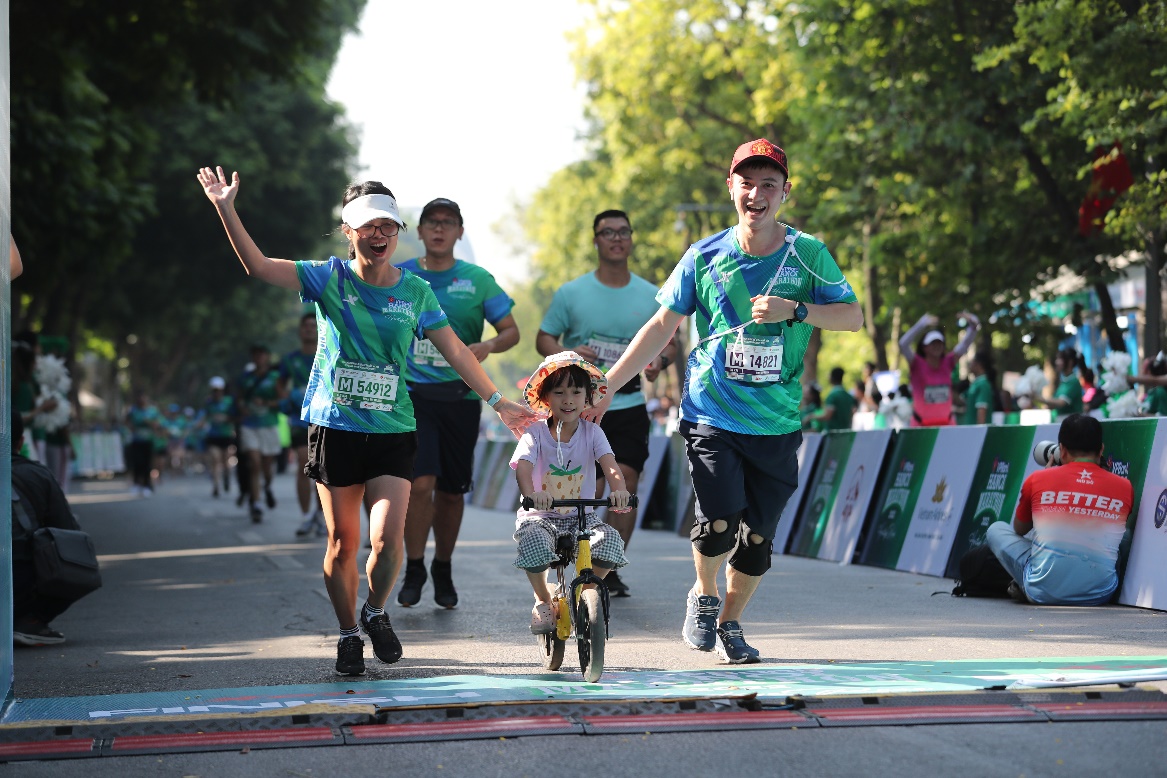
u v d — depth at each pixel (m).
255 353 31.77
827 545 20.77
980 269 35.50
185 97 40.28
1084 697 8.44
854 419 32.38
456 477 14.87
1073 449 14.23
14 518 12.70
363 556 21.67
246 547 24.36
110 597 16.75
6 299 9.24
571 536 10.04
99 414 120.44
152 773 7.24
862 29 34.16
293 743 7.78
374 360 10.33
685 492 27.02
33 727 7.95
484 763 7.36
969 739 7.62
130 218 43.16
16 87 33.75
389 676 10.41
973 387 25.22
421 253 16.19
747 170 10.12
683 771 7.11
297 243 76.88
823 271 10.22
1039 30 25.14
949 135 32.47
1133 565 13.84
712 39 57.47
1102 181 28.33
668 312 10.66
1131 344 40.12
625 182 64.12
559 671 10.38
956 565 17.02
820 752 7.43
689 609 10.91
